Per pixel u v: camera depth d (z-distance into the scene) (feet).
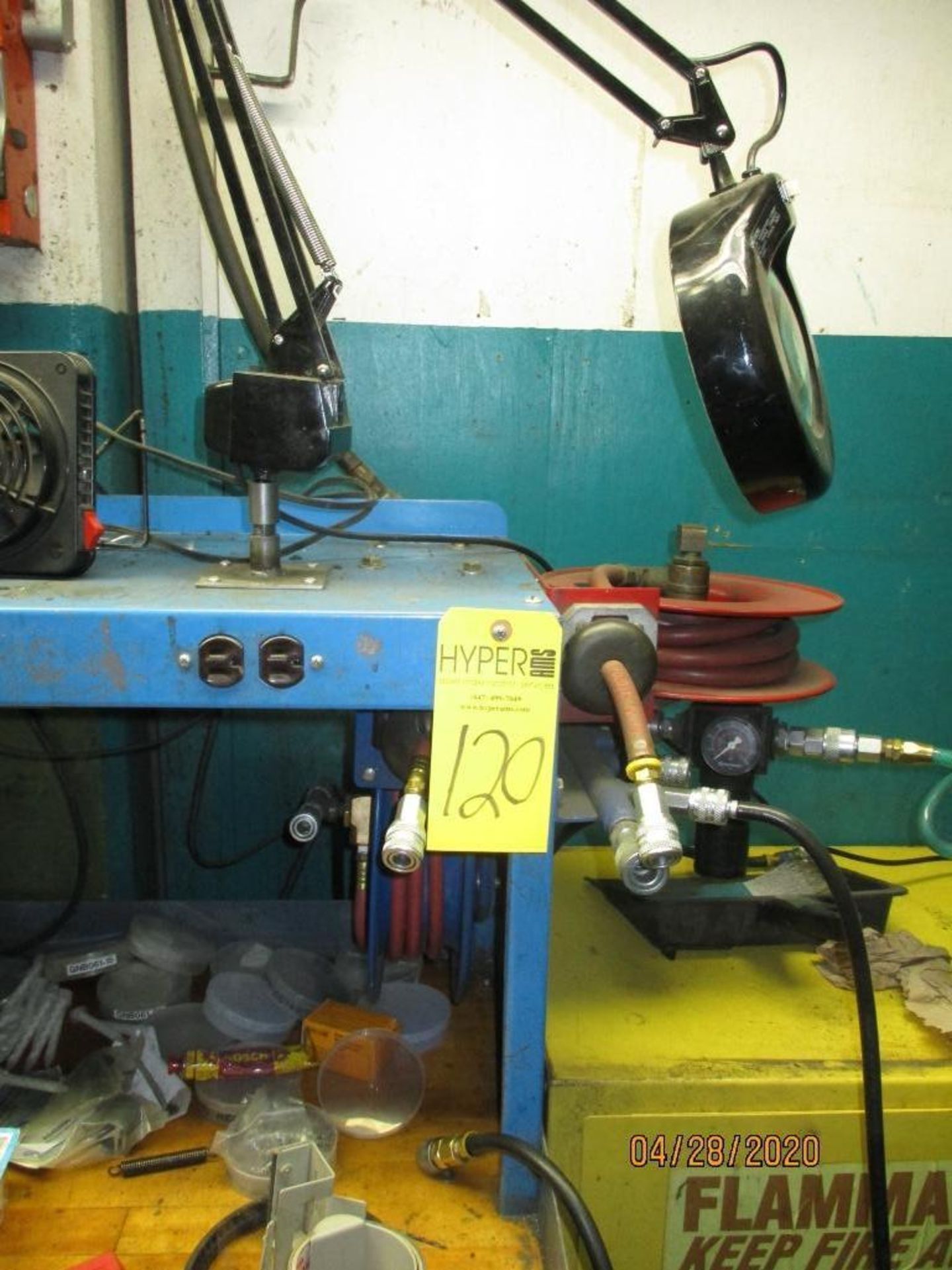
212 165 3.33
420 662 1.82
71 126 3.15
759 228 2.10
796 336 2.42
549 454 3.83
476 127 3.60
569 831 2.63
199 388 3.71
